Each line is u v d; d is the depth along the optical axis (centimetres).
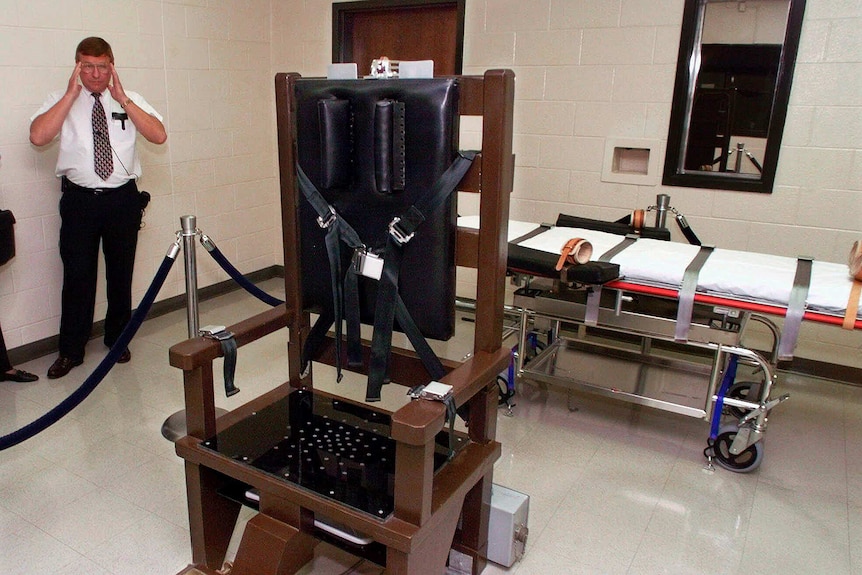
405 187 176
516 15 408
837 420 325
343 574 210
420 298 183
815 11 335
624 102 390
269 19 494
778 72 350
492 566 216
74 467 263
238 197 492
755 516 246
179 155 439
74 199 339
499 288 183
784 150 357
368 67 484
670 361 325
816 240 361
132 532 226
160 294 444
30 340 368
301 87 183
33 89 346
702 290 257
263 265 530
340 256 189
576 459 283
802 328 375
